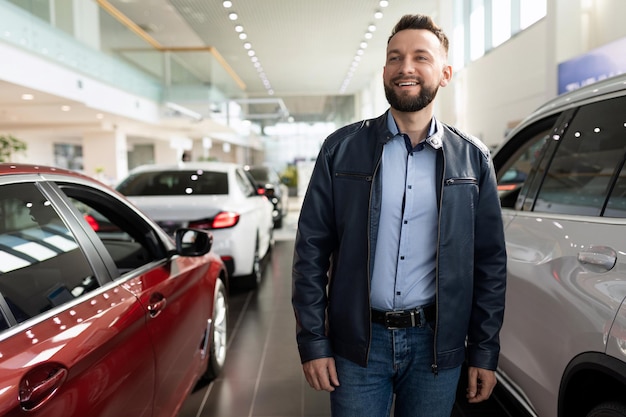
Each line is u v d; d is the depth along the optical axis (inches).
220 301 128.2
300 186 791.1
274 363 136.7
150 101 680.4
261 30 553.9
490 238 55.8
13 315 49.7
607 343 57.9
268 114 895.1
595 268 63.6
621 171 68.3
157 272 85.6
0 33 352.2
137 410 66.6
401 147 53.9
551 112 93.2
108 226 159.8
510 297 86.5
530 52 407.8
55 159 968.9
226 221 183.3
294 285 55.1
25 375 44.1
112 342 60.2
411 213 53.2
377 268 53.9
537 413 79.8
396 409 59.8
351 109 1160.2
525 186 94.3
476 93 535.5
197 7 468.4
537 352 76.9
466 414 106.3
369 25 534.9
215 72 730.8
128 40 612.7
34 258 57.6
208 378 124.5
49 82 419.2
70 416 49.2
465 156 54.2
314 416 107.5
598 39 305.9
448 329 53.2
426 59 51.4
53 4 430.3
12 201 57.8
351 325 53.6
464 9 564.1
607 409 58.7
